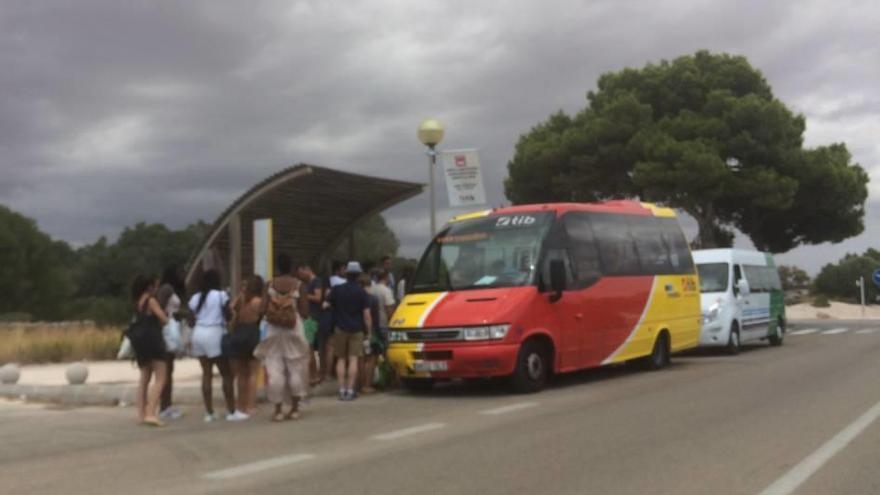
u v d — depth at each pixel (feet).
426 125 52.34
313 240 61.26
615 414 32.68
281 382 33.78
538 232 42.50
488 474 22.88
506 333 38.65
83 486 23.00
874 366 49.83
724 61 113.29
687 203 107.45
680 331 52.54
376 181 53.62
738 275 63.62
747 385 41.11
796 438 27.12
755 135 106.42
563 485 21.47
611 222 47.80
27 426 35.06
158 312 33.76
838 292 201.26
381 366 43.83
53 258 180.14
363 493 21.16
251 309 34.17
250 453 27.02
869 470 22.71
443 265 43.16
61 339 72.95
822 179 108.99
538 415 33.06
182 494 21.70
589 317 43.83
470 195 52.39
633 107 108.58
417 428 30.83
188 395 40.60
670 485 21.29
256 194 49.47
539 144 119.65
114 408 40.45
